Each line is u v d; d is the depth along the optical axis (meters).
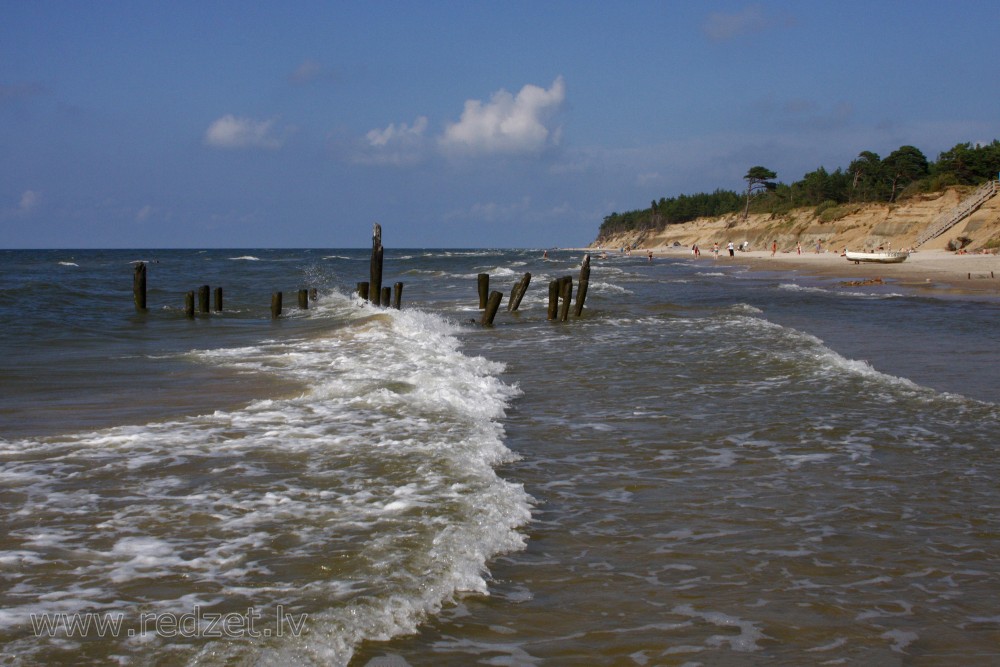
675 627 4.34
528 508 6.25
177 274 57.62
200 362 14.19
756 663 3.97
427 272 64.88
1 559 4.82
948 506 6.59
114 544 5.12
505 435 8.94
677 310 28.06
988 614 4.62
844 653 4.11
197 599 4.34
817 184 127.12
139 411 9.62
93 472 6.75
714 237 145.50
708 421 9.76
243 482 6.54
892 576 5.14
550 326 22.17
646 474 7.43
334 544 5.19
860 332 20.64
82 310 26.09
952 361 15.29
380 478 6.71
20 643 3.79
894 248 80.81
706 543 5.66
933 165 116.12
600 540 5.68
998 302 30.81
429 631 4.17
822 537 5.83
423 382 11.42
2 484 6.35
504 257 125.75
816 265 68.31
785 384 12.25
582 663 3.91
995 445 8.59
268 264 86.50
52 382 11.91
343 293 36.06
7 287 32.44
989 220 70.88
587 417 10.01
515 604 4.56
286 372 12.98
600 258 117.50
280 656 3.76
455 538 5.37
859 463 7.88
